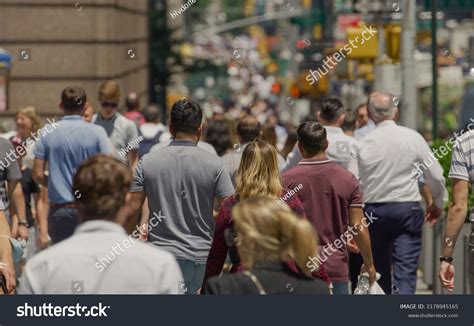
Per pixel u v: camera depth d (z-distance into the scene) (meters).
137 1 46.44
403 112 28.69
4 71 33.31
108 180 8.49
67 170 17.05
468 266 13.83
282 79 94.94
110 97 19.39
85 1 33.88
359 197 14.58
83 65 33.88
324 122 17.56
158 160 14.24
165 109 61.22
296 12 71.31
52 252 8.50
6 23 33.69
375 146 17.06
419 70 39.72
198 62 64.56
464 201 13.72
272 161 12.73
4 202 17.80
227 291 8.91
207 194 14.26
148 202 14.45
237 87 93.31
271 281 8.93
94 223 8.52
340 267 14.53
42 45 33.81
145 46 51.53
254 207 8.80
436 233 20.95
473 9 43.16
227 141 20.45
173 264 8.59
